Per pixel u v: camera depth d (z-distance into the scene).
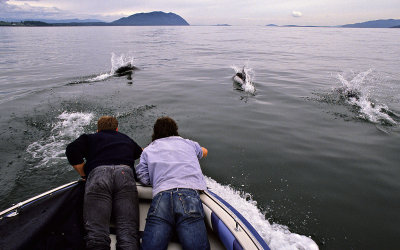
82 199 2.61
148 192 2.83
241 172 4.54
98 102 8.14
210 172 4.52
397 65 17.81
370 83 11.65
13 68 15.47
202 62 18.38
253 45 35.31
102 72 14.00
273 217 3.50
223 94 9.42
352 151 5.38
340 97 9.16
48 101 8.18
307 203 3.81
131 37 55.69
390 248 3.08
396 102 8.67
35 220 2.26
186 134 6.00
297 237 3.17
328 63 18.41
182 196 2.35
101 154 2.62
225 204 2.80
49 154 4.94
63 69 15.03
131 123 6.45
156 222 2.23
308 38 55.56
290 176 4.47
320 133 6.23
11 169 4.43
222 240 2.36
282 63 18.11
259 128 6.44
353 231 3.31
